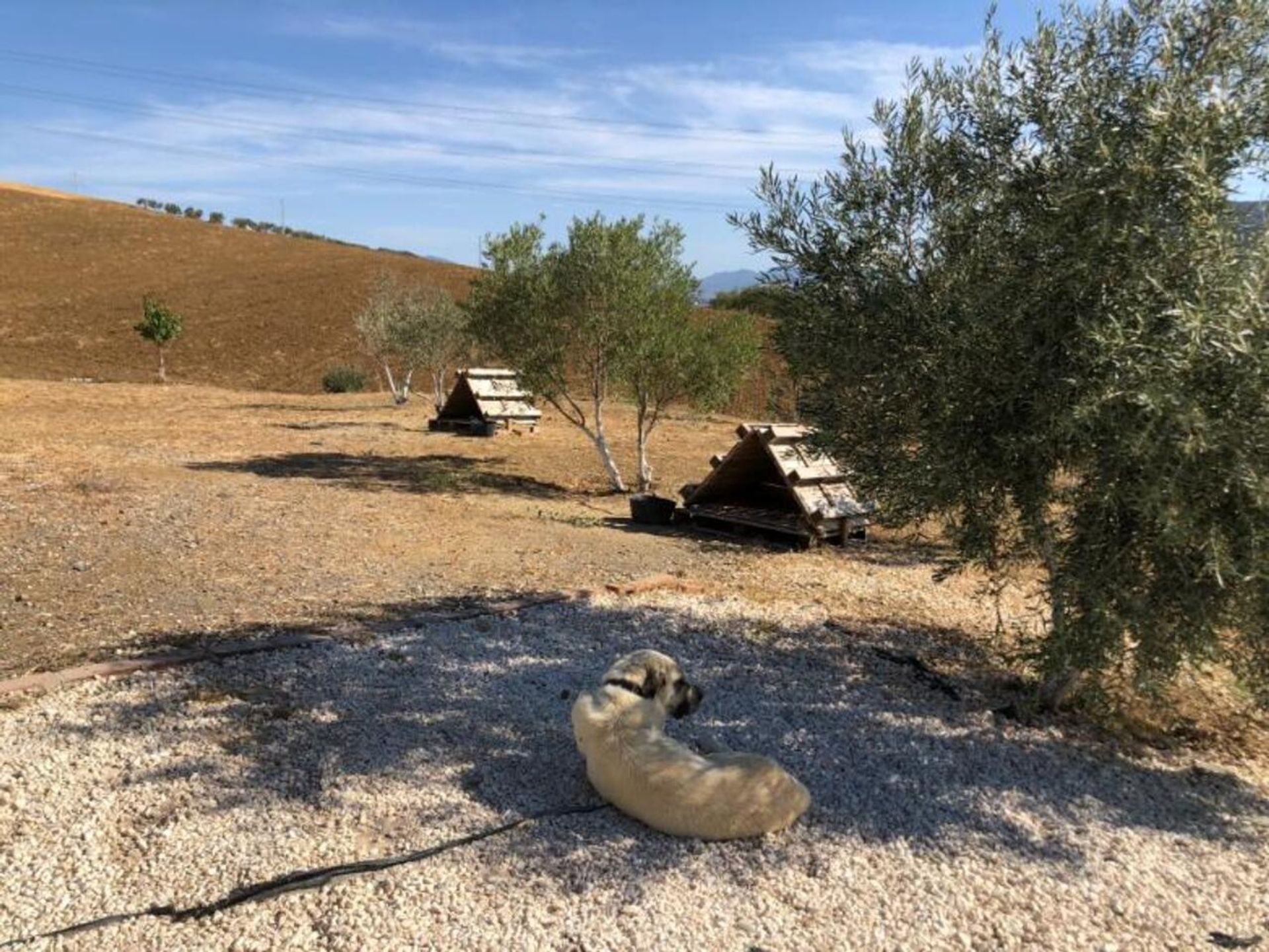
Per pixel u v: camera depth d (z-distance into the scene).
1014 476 5.07
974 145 5.14
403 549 9.39
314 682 5.48
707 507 11.83
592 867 3.81
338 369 38.25
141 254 71.62
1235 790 5.14
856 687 6.12
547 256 14.31
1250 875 4.20
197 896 3.46
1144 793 4.98
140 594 7.16
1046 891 3.92
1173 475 4.26
